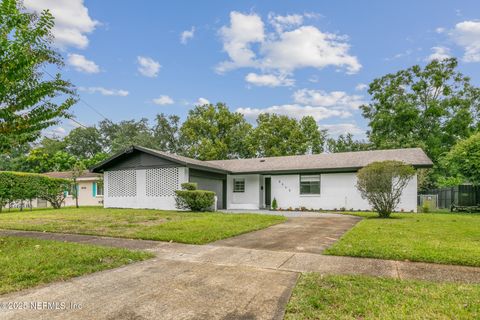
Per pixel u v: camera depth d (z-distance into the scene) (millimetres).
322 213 15109
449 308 3160
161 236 7309
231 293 3703
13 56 5777
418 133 31047
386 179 11906
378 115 32000
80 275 4410
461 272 4508
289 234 7984
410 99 31500
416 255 5266
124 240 7086
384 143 29828
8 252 5602
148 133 40750
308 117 38000
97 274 4477
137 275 4434
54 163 34031
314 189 18406
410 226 8969
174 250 6113
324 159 19406
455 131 29594
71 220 10484
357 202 17359
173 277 4340
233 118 37812
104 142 45812
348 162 17797
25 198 17422
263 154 36156
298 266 4883
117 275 4430
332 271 4574
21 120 6457
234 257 5516
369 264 4941
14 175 16734
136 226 9000
